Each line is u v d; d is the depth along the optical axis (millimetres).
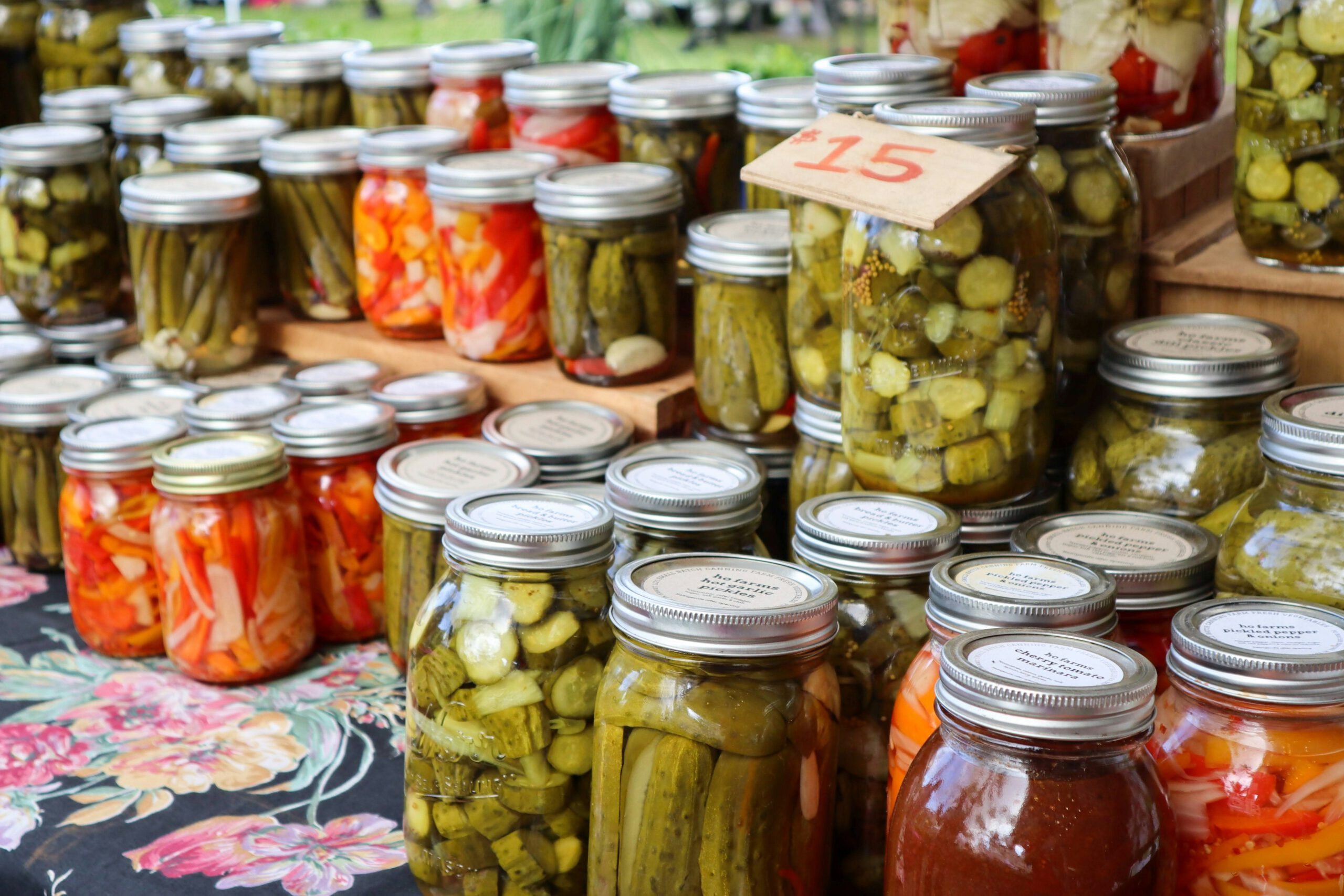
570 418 1350
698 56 2420
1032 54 1289
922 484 984
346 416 1382
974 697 677
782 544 1301
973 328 942
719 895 783
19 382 1613
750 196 1405
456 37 2635
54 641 1423
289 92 1714
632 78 1479
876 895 930
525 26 2188
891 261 945
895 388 970
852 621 906
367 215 1524
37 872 1022
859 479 1038
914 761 746
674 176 1340
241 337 1592
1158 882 685
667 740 779
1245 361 992
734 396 1266
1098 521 972
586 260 1322
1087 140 1096
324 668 1351
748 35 2406
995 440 968
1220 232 1307
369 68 1634
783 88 1343
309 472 1345
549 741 891
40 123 1966
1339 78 1056
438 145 1499
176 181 1576
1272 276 1153
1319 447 816
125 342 1763
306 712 1254
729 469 1079
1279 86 1092
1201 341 1068
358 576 1366
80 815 1084
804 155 942
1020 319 953
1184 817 742
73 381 1628
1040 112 1065
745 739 765
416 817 947
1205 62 1257
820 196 910
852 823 918
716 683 774
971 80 1193
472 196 1377
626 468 1075
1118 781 676
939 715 722
